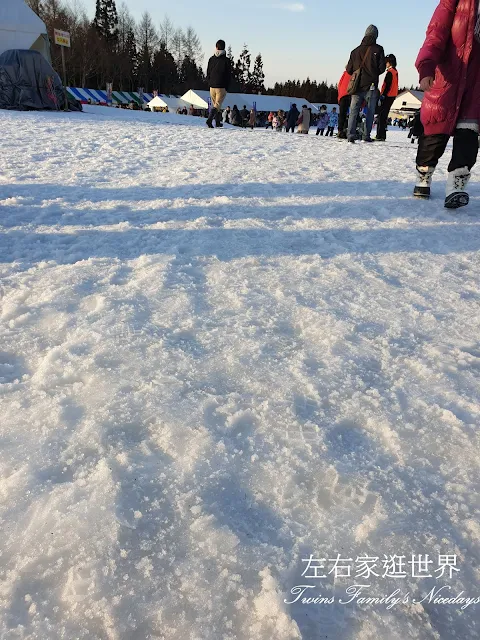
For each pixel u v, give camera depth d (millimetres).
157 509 1132
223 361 1722
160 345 1794
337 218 3451
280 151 7070
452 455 1341
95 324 1935
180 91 66500
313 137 10391
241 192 4160
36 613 918
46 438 1338
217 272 2502
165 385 1568
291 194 4121
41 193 4129
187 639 882
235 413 1437
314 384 1602
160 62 64938
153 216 3477
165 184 4527
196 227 3207
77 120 11539
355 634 908
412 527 1118
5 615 914
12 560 1014
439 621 938
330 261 2701
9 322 1972
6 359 1737
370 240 3043
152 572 993
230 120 22750
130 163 5664
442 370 1729
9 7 14836
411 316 2119
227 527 1089
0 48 14938
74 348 1769
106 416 1418
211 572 997
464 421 1468
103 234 3094
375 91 9141
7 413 1438
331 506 1163
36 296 2213
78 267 2537
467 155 3367
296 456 1302
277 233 3119
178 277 2418
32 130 8773
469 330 2021
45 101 14375
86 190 4270
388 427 1421
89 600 936
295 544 1062
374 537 1087
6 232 3090
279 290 2301
